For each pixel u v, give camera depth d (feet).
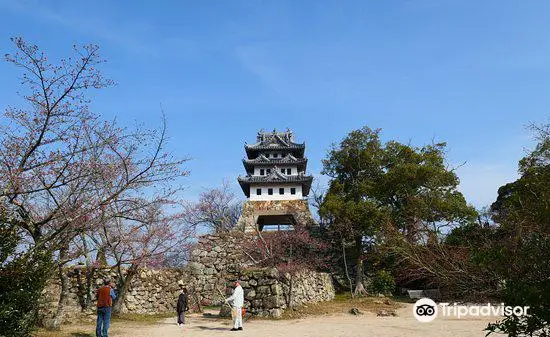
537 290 13.11
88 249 46.21
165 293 67.10
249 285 56.70
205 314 63.41
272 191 133.28
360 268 91.04
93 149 33.94
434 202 79.56
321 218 97.91
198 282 84.28
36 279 24.99
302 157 151.23
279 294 57.41
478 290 18.81
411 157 100.12
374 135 108.37
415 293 82.53
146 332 42.55
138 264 54.08
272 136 151.12
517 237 16.56
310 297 71.36
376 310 65.92
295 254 95.81
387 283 87.71
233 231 96.53
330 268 94.63
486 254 15.61
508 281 14.33
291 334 40.98
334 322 51.39
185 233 65.51
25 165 30.32
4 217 24.82
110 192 34.81
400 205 92.89
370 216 87.92
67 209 32.07
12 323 23.56
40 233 30.58
